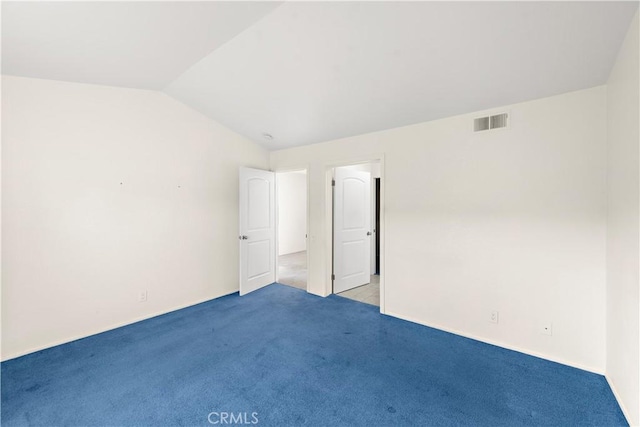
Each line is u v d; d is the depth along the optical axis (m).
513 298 2.49
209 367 2.26
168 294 3.42
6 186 2.37
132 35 2.05
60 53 2.17
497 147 2.54
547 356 2.34
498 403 1.84
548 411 1.76
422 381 2.07
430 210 2.97
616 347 1.88
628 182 1.66
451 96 2.50
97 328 2.87
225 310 3.50
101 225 2.88
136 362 2.33
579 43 1.77
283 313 3.40
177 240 3.49
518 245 2.46
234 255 4.18
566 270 2.25
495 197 2.56
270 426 1.66
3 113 2.35
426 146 2.99
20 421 1.69
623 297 1.75
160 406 1.82
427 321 3.03
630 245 1.64
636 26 1.50
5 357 2.37
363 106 2.89
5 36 1.89
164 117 3.32
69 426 1.66
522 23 1.69
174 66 2.59
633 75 1.56
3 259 2.37
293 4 1.78
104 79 2.74
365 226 4.67
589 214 2.14
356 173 4.49
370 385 2.03
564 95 2.22
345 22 1.88
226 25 2.00
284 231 7.82
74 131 2.71
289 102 3.05
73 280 2.72
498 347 2.56
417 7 1.68
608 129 2.03
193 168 3.63
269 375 2.15
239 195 4.05
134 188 3.11
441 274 2.91
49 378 2.11
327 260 4.03
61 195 2.64
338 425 1.66
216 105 3.38
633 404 1.60
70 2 1.63
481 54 1.98
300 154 4.27
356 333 2.87
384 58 2.17
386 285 3.35
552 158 2.29
